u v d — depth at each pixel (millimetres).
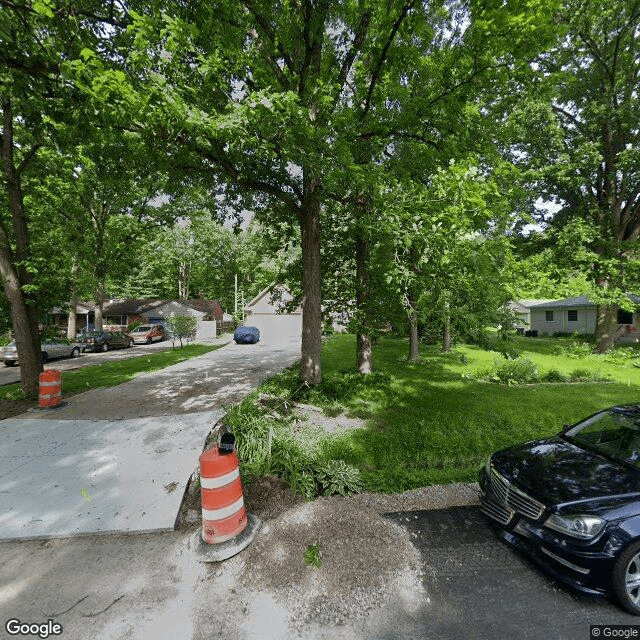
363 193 7562
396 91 7379
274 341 27328
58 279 9492
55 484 4453
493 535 3539
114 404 8070
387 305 10688
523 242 17125
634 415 3975
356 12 7133
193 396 8773
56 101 6102
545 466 3512
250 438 5238
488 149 8352
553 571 2885
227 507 3314
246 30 7184
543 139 14805
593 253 14289
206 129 4770
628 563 2670
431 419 6957
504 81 6820
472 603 2682
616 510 2836
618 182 15508
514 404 7914
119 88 4301
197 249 44594
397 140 8305
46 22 5930
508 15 5430
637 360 13641
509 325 5859
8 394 8984
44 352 17297
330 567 3018
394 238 5703
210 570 3029
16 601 2701
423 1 6234
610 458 3551
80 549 3312
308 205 8664
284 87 7793
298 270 12359
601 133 15656
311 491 4285
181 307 37594
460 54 6625
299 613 2592
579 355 15539
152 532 3582
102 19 6402
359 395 8703
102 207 22500
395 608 2633
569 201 16844
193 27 4754
